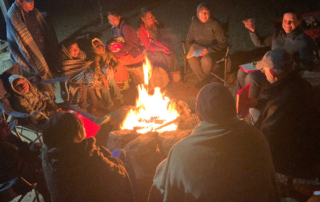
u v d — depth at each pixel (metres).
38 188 2.81
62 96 5.23
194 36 5.04
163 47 5.05
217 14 6.90
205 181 1.74
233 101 1.79
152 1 8.05
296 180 3.02
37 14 4.73
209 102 1.74
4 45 6.36
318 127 2.60
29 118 4.04
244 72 3.95
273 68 2.56
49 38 4.89
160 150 3.02
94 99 4.68
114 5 8.21
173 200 1.86
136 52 4.98
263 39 4.56
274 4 6.70
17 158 2.61
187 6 7.43
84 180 1.97
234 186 1.73
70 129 1.90
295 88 2.57
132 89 5.18
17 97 3.83
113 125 3.80
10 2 7.58
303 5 6.36
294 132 2.61
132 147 2.95
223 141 1.73
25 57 4.54
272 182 1.87
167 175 1.85
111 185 2.04
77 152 1.92
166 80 5.06
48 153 1.91
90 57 4.80
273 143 2.70
